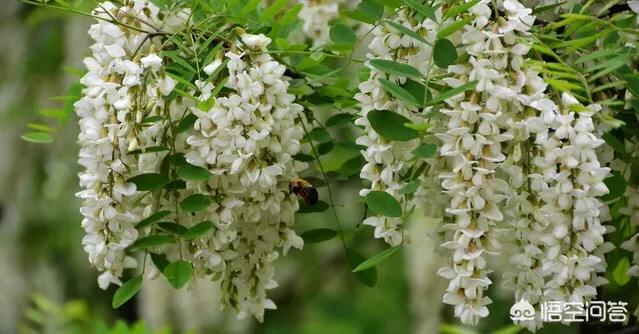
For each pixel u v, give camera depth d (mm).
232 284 1302
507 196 1183
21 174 2174
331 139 1341
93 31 1247
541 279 1215
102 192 1221
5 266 2193
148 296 1874
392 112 1197
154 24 1249
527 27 1168
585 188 1169
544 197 1178
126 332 1522
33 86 2104
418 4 1180
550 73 1181
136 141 1206
